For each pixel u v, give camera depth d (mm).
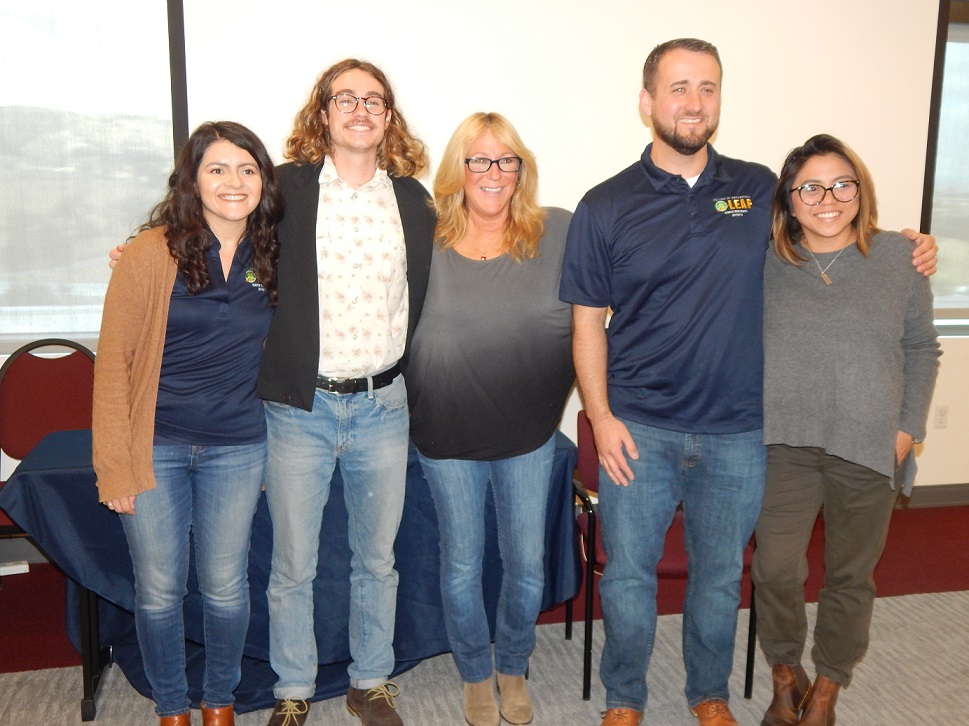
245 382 1973
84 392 3029
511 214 2039
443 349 2012
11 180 3262
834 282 1958
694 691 2230
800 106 3652
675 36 3482
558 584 2473
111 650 2549
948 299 4145
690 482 2072
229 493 1982
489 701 2275
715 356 1937
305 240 1940
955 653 2729
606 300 2012
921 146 3807
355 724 2314
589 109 3465
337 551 2340
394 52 3283
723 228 1908
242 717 2354
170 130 3350
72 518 2191
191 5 3143
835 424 1963
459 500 2121
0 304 3338
